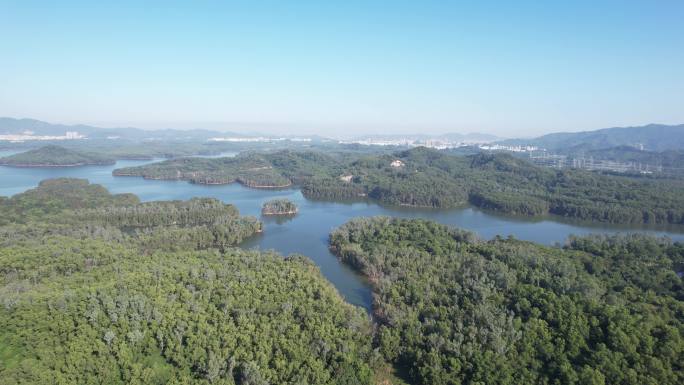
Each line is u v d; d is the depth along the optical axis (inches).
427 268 7352.4
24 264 6786.4
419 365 4862.2
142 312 5152.6
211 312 5408.5
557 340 4845.0
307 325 5275.6
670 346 4581.7
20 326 4773.6
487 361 4658.0
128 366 4522.6
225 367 4557.1
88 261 7234.3
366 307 6717.5
